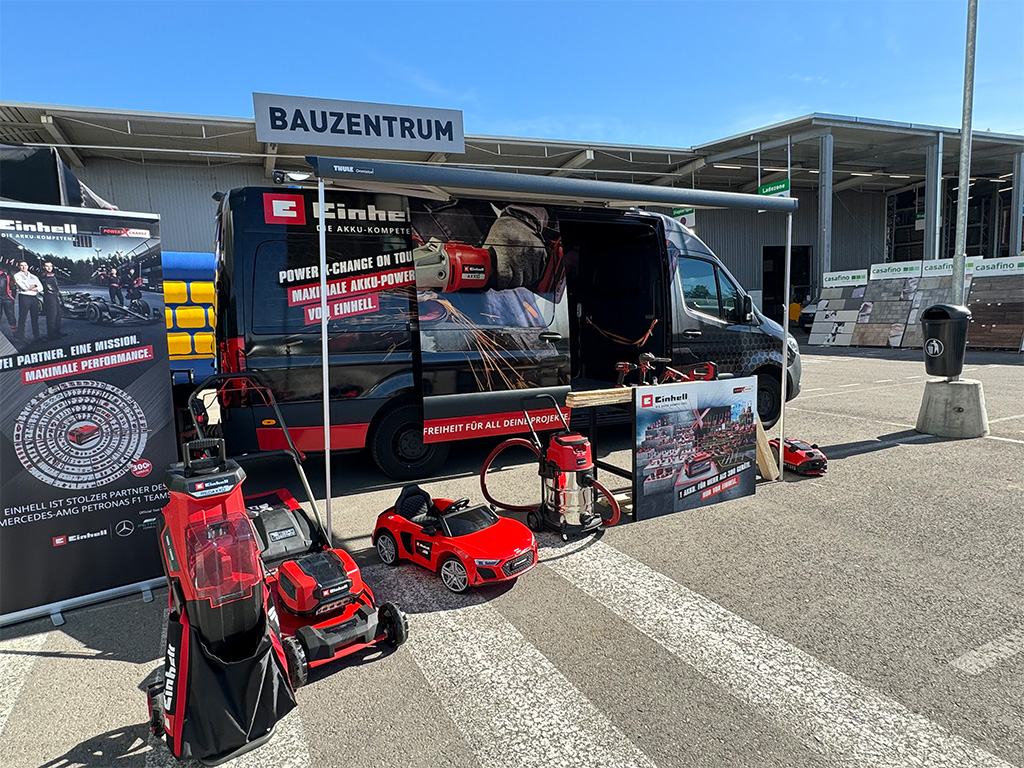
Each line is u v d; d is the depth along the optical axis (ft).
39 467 10.92
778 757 7.11
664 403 14.92
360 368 17.02
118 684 8.97
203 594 7.04
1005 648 9.18
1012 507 14.96
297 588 9.18
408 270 17.47
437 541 11.75
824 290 68.13
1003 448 20.21
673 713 7.95
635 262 22.98
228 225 15.62
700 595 11.12
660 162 74.18
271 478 19.71
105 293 11.41
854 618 10.15
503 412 18.53
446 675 8.93
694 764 7.03
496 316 18.25
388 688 8.64
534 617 10.55
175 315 30.53
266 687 7.43
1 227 10.46
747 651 9.32
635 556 12.91
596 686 8.57
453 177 12.71
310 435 16.58
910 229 109.60
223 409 15.80
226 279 15.67
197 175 62.18
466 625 10.33
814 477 17.92
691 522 14.71
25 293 10.68
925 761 6.98
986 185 107.76
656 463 14.96
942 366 21.83
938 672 8.64
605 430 25.48
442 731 7.72
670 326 21.74
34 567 10.97
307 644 8.70
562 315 19.40
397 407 17.97
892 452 20.20
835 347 62.23
